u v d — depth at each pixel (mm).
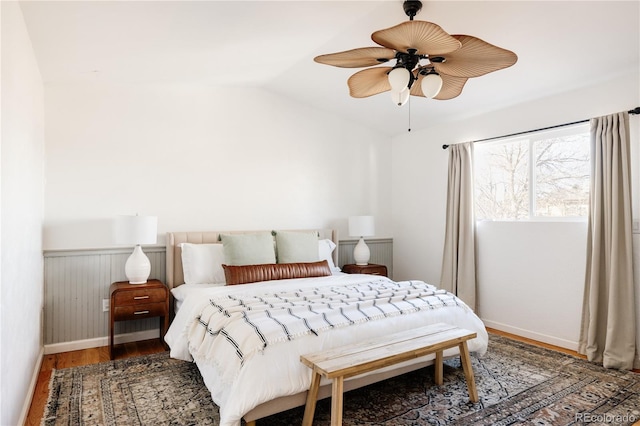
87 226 3430
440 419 2182
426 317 2650
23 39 2139
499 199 4141
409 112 4527
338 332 2238
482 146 4316
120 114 3602
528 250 3750
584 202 3414
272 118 4441
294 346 2053
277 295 2789
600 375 2807
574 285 3389
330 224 4871
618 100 3105
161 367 2916
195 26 2545
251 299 2631
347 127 5023
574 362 3064
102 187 3506
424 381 2717
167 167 3818
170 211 3826
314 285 3287
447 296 2959
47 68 2920
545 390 2557
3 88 1628
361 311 2482
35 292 2721
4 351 1666
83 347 3375
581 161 3438
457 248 4324
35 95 2697
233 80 3924
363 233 4664
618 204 3025
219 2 2273
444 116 4457
